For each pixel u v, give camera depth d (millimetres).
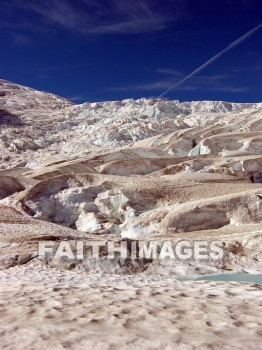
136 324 5891
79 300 7438
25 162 52750
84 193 31172
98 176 33812
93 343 5020
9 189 33844
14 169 44219
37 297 7754
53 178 32875
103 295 7871
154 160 41406
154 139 55281
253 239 18781
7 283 10430
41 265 14992
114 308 6805
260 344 5059
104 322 5977
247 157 39656
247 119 59031
